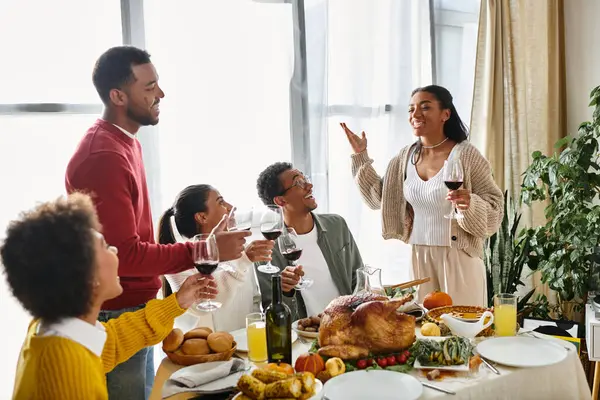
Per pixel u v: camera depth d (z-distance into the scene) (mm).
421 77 3885
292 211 2586
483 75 3959
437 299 2207
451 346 1722
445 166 2572
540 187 4043
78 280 1208
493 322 1993
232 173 3227
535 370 1723
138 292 2107
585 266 3473
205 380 1645
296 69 3346
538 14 4000
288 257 2205
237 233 2053
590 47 4020
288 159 3377
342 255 2652
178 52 3037
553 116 4090
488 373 1693
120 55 2115
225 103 3172
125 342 1608
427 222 2893
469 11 4074
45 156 2777
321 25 3400
